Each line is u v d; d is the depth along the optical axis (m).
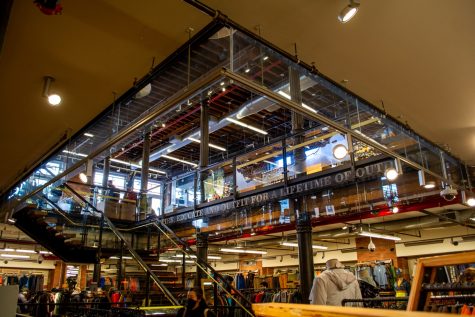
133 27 3.59
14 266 15.59
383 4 3.36
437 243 12.18
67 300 8.55
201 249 9.91
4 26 2.95
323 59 4.14
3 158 6.78
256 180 8.72
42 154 6.59
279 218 8.20
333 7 3.35
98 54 3.96
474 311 1.40
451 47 3.97
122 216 11.56
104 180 14.41
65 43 3.78
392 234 12.70
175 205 10.87
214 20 3.33
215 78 3.41
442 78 4.58
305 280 7.24
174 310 5.16
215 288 6.42
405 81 4.63
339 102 6.32
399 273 11.60
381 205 7.11
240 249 15.05
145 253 9.90
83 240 9.90
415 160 6.53
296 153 7.96
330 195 7.45
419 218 10.80
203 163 10.55
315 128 7.62
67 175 5.98
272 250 16.83
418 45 3.93
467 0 3.33
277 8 3.34
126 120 5.10
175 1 3.27
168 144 15.74
